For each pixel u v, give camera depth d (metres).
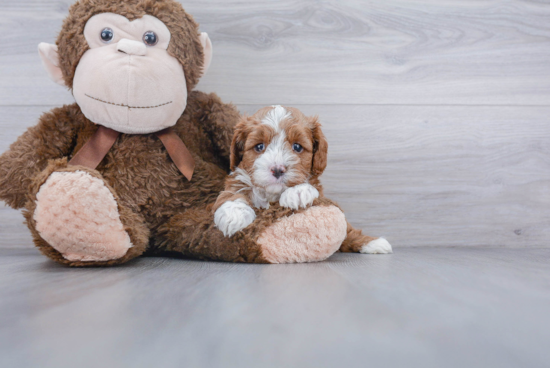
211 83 1.81
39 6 1.74
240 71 1.82
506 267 1.15
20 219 1.73
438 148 1.88
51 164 1.16
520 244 1.89
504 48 1.89
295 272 1.02
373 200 1.86
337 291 0.78
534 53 1.88
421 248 1.81
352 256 1.42
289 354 0.49
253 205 1.28
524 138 1.90
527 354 0.50
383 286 0.83
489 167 1.89
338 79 1.85
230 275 0.97
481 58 1.88
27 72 1.74
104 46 1.27
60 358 0.47
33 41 1.74
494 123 1.89
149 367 0.45
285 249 1.20
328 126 1.85
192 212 1.34
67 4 1.75
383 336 0.55
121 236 1.14
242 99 1.82
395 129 1.86
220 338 0.54
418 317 0.63
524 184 1.89
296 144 1.25
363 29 1.85
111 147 1.37
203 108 1.56
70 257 1.14
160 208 1.39
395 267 1.12
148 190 1.37
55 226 1.08
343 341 0.53
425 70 1.87
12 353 0.49
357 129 1.85
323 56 1.84
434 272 1.03
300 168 1.24
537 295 0.78
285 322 0.60
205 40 1.46
